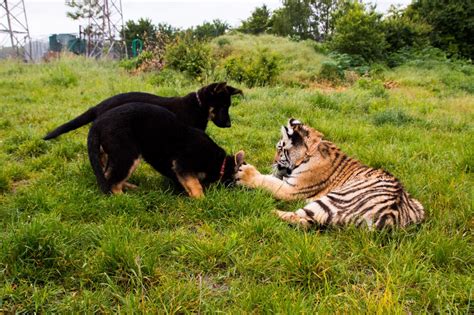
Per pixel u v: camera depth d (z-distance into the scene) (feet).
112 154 13.89
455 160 18.81
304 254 10.14
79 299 8.89
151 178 16.57
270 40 81.25
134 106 14.62
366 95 39.24
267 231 11.78
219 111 20.38
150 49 59.52
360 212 11.96
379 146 20.38
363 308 8.55
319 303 8.79
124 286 9.57
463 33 86.33
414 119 28.45
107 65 59.21
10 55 80.59
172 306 8.61
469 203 13.87
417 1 92.38
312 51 73.41
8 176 15.78
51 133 15.67
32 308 8.64
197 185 14.67
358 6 74.49
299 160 14.85
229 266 10.46
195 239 11.16
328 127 23.76
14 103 29.68
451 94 46.60
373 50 70.79
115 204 13.08
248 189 15.29
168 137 14.69
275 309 8.56
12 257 9.74
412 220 12.27
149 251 10.62
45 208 13.07
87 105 29.07
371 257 10.67
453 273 10.08
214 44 71.51
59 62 55.36
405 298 9.26
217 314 8.59
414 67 68.49
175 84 39.96
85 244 10.93
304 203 14.46
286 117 26.63
